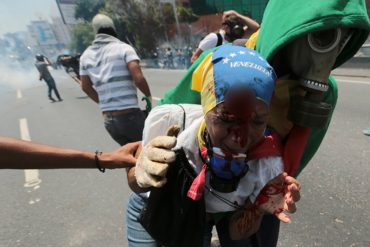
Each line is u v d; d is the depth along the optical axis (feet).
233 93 2.37
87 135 18.80
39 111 30.99
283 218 2.95
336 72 30.63
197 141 3.07
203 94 2.72
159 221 3.33
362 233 7.27
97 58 8.91
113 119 9.06
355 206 8.24
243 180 3.11
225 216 3.80
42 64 35.68
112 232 8.44
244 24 8.30
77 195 10.70
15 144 3.37
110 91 8.80
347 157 11.17
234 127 2.49
